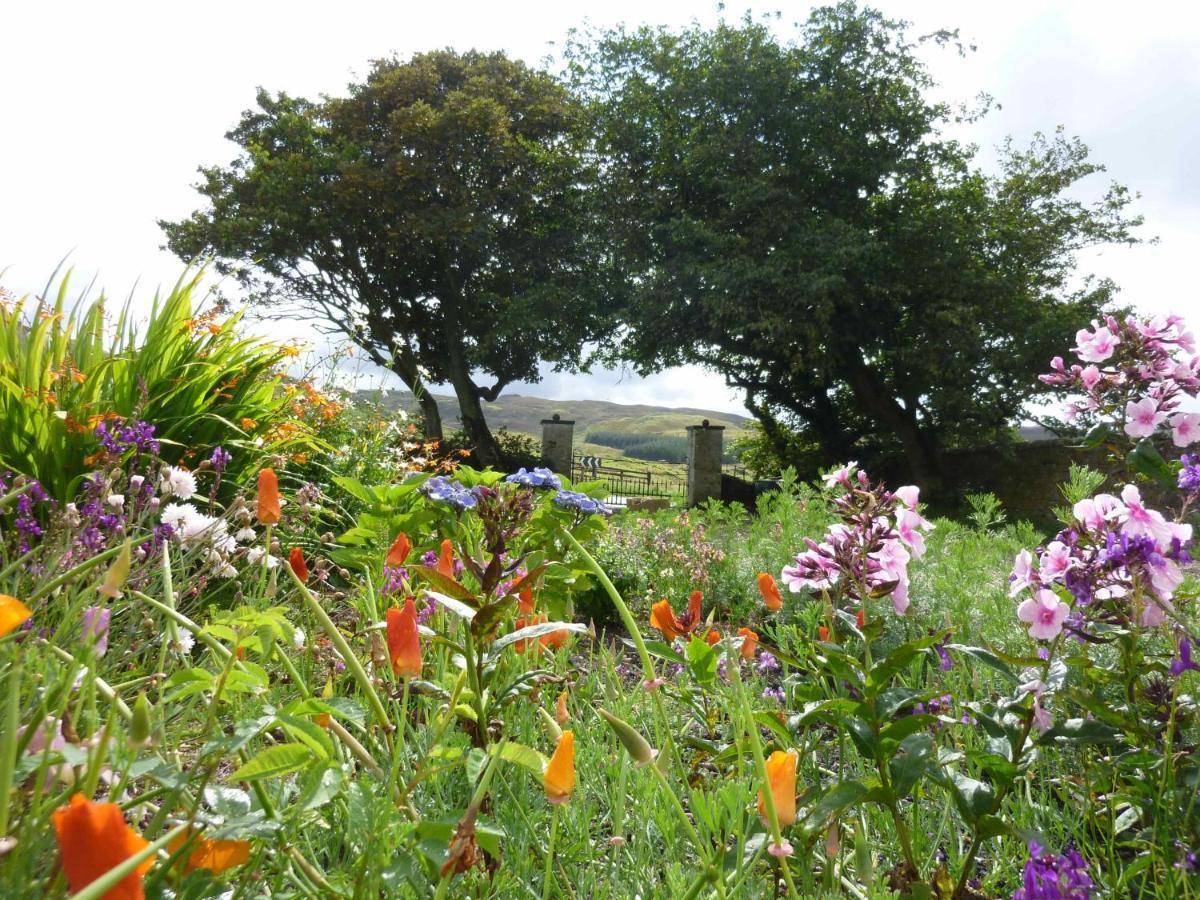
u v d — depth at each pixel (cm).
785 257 2098
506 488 228
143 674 190
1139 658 200
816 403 2666
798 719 187
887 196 2327
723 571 593
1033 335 2141
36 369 437
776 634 424
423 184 2791
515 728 237
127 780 94
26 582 229
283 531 407
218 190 3102
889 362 2383
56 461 387
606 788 214
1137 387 300
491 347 2739
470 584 243
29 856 83
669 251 2395
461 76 3011
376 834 117
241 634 130
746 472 3059
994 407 2231
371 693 138
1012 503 2256
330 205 2742
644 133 2412
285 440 538
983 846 212
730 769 230
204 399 483
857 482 227
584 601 530
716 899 145
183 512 262
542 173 2900
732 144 2239
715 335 2336
